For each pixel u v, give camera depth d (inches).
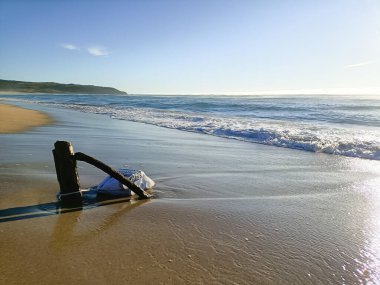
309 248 136.9
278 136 496.7
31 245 130.8
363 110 1127.0
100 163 185.5
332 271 119.0
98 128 619.2
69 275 109.7
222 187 231.8
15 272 110.4
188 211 177.6
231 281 110.7
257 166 309.9
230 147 425.1
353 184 247.8
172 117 906.1
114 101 2301.9
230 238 144.4
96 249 129.2
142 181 216.4
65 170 183.0
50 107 1397.6
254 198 207.2
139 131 586.2
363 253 133.3
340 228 159.6
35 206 176.6
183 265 119.4
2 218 158.2
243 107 1358.3
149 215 169.5
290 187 237.1
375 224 165.8
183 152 373.1
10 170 251.6
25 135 474.6
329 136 492.7
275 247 136.9
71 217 163.2
